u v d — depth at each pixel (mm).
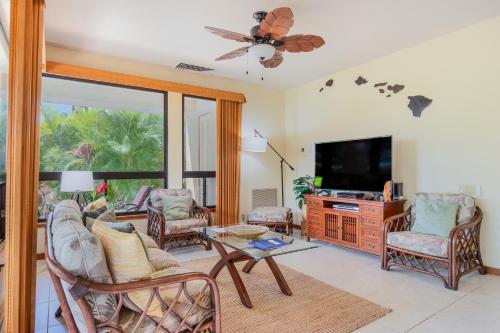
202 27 3186
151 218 3920
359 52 3932
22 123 1558
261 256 2256
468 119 3299
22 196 1552
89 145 4094
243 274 3098
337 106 4746
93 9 2818
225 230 3010
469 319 2176
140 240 1411
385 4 2762
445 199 3283
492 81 3119
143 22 3078
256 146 4918
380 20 3066
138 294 1365
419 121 3717
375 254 3604
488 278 2994
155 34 3359
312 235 4398
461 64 3340
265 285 2805
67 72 3709
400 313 2268
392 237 3150
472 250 2977
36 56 1820
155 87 4344
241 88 5230
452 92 3422
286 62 4289
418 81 3723
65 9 2812
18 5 1555
